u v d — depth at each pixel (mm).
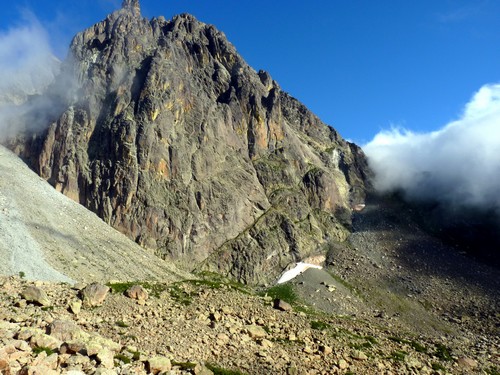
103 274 132250
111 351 36531
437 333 141500
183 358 45188
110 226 192000
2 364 26891
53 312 50562
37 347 32844
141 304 61500
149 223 195625
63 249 137000
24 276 100312
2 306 49094
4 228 125625
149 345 46688
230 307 69938
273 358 51219
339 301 166375
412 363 65250
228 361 47750
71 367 29891
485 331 145250
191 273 184000
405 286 185750
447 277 194000
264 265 199000
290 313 76000
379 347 72188
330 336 68000
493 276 196250
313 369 50062
